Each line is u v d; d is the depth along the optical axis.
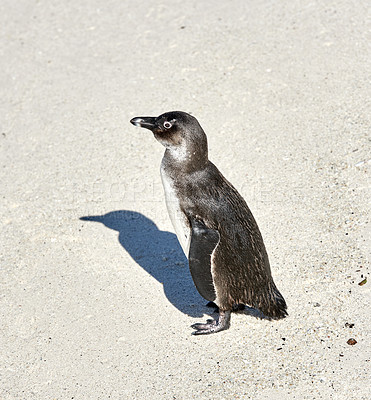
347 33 15.31
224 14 17.08
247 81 14.32
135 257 10.45
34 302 9.66
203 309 9.28
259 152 12.21
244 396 7.64
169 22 17.22
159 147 12.97
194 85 14.52
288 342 8.34
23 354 8.77
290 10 16.66
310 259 9.62
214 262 8.01
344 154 11.71
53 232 11.09
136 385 8.05
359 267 9.30
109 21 17.78
